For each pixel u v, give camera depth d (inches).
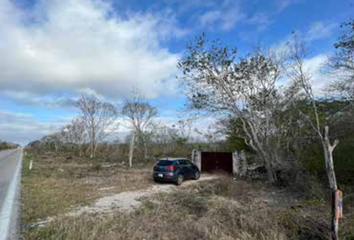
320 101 543.2
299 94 618.5
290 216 292.8
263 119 668.1
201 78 674.2
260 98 665.0
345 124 480.4
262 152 657.0
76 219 303.1
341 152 481.4
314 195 425.7
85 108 2500.0
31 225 295.6
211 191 504.1
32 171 854.5
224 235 256.7
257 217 289.7
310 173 542.9
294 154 627.5
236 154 844.6
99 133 1732.3
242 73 657.0
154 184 636.7
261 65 650.2
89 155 1739.7
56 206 383.9
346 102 493.0
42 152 2379.4
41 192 490.3
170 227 287.0
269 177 644.1
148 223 299.0
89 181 658.2
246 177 764.0
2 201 415.8
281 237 255.0
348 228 260.2
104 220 303.0
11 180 642.2
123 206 402.0
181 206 374.6
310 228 269.9
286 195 492.7
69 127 2289.6
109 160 1373.0
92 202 426.3
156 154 1390.3
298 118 611.5
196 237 261.0
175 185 631.8
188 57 663.8
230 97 675.4
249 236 254.8
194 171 714.8
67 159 1498.5
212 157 888.9
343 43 467.8
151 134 1413.6
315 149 547.2
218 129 919.7
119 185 610.2
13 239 255.8
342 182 469.4
